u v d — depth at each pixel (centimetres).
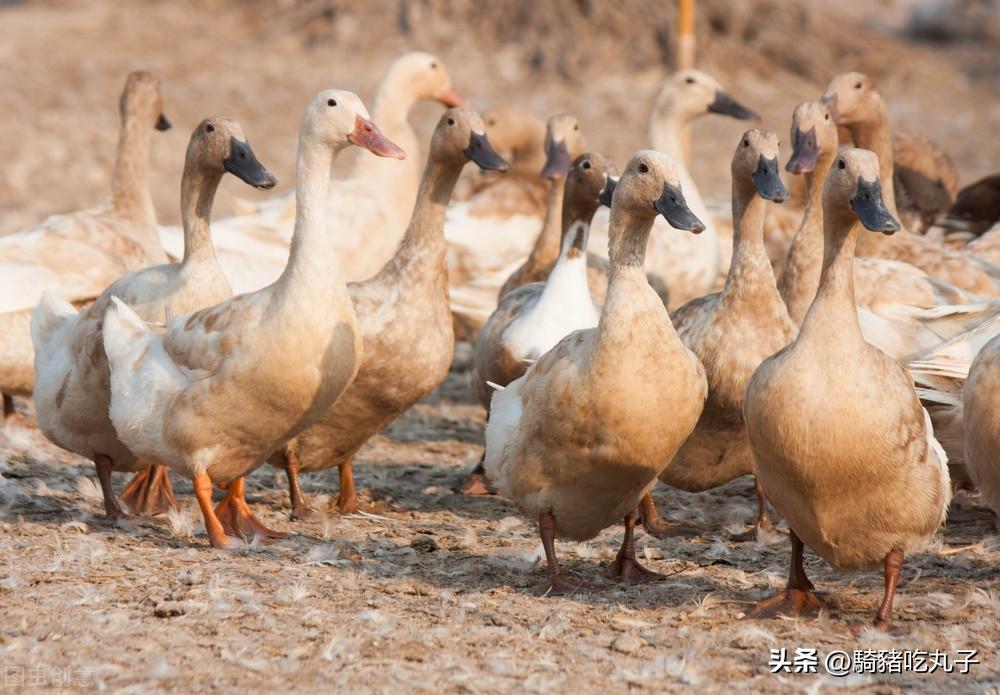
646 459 927
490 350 1237
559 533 1003
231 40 4362
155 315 1155
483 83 3975
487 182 1947
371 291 1205
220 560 1007
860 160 858
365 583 967
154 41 4278
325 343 1016
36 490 1241
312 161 1052
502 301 1287
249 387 1012
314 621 862
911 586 987
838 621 896
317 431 1202
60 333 1169
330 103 1048
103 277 1438
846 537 871
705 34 4231
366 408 1201
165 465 1073
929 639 855
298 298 1011
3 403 1554
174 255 1633
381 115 1836
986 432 960
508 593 955
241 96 3747
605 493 949
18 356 1397
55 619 848
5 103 3453
